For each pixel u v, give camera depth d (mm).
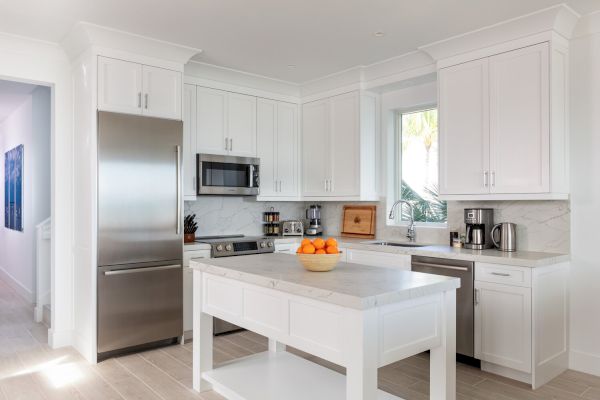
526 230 3670
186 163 4352
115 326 3607
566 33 3328
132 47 3676
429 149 4617
